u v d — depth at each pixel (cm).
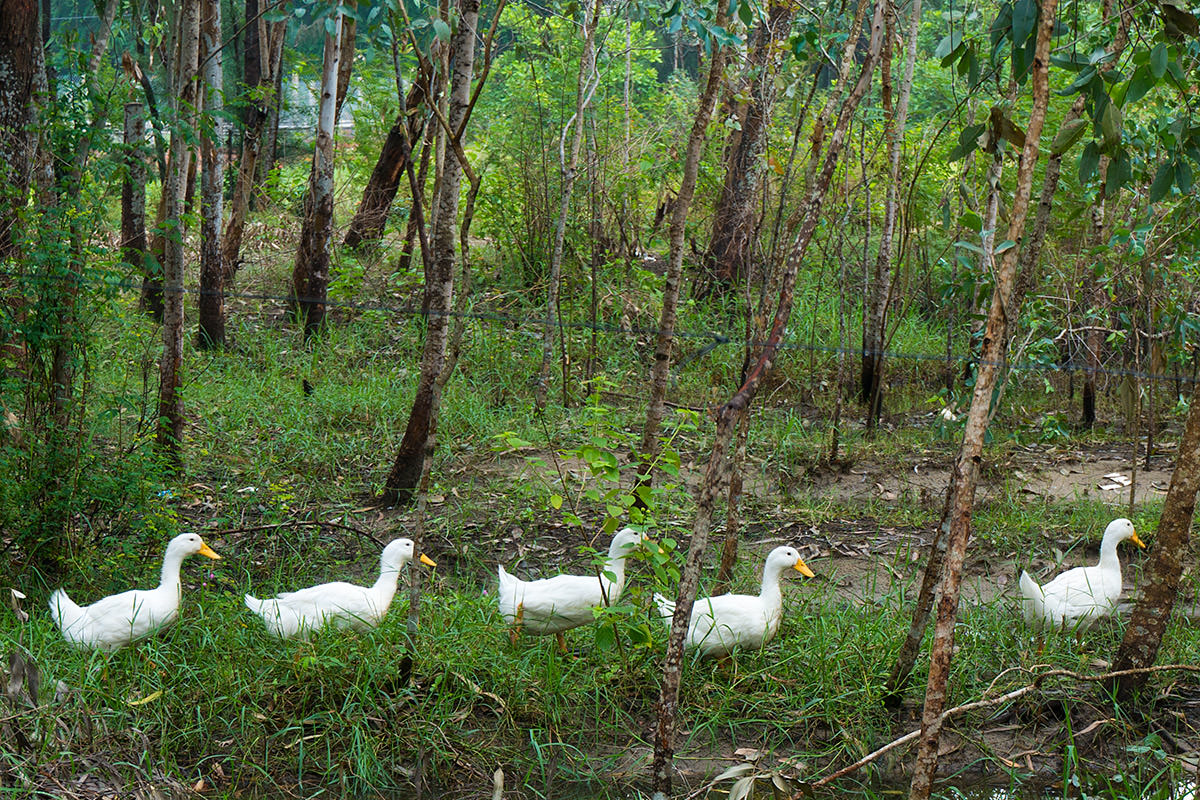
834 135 383
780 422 980
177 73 943
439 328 753
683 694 525
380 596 552
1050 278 1032
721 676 546
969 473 327
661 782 402
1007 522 745
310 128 1841
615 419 948
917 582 664
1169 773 457
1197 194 711
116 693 487
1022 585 565
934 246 1193
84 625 515
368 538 715
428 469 492
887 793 470
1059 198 962
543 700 516
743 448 619
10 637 505
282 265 1410
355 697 502
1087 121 388
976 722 513
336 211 1564
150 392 877
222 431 886
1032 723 511
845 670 539
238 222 1340
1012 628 583
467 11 567
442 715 498
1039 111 317
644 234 1419
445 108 888
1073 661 543
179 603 541
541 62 1320
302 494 785
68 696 456
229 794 446
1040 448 946
